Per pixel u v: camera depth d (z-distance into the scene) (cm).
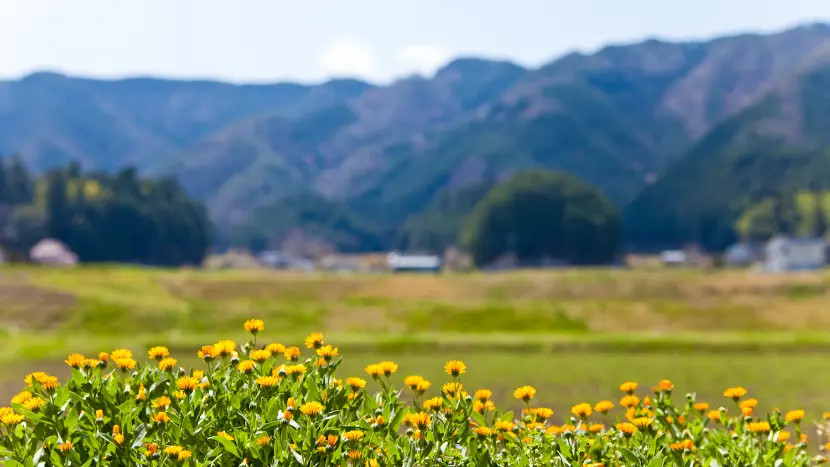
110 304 4175
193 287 5816
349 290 6078
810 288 5419
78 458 408
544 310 4391
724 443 523
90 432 430
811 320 4325
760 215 19325
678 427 550
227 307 4206
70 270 6259
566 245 17850
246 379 466
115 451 414
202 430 420
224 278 6116
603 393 1561
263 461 390
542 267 17262
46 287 4503
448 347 2506
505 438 464
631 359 2252
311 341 488
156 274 6138
